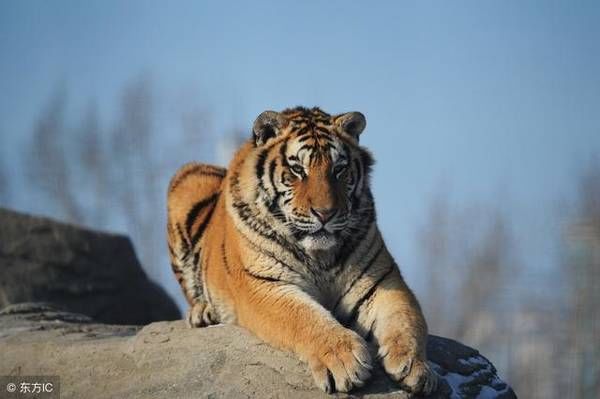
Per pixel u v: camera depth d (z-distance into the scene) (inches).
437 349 480.7
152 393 439.2
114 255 969.5
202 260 526.3
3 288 911.0
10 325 608.7
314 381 410.6
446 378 451.2
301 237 444.5
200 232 542.3
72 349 509.0
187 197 565.6
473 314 1464.1
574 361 1360.7
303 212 439.2
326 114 481.4
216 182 565.3
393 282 454.3
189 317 503.2
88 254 954.1
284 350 431.5
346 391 400.2
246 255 453.7
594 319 1396.4
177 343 472.1
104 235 974.4
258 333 445.1
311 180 444.5
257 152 468.4
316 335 413.4
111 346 500.1
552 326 1406.3
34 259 936.3
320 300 460.1
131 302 959.6
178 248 559.2
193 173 584.1
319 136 457.4
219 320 499.8
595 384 1344.7
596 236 1450.5
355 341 406.3
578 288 1417.3
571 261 1445.6
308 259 452.8
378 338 436.8
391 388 408.2
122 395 446.9
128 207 1541.6
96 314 936.3
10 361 517.7
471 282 1507.1
